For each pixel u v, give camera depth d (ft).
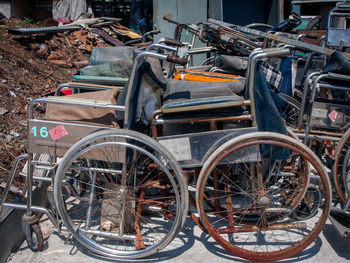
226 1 25.59
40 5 36.19
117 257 8.04
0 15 23.57
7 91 14.20
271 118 7.72
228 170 8.64
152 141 7.34
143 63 7.82
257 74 7.50
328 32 14.15
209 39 11.62
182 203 7.57
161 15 22.66
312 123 9.31
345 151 9.57
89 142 7.39
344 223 8.52
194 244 8.66
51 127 7.73
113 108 7.56
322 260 8.09
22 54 18.31
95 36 25.05
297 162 9.86
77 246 8.57
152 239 8.32
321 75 9.03
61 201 7.77
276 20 24.99
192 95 7.88
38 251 8.32
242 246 8.59
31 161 7.98
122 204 8.07
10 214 8.26
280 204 9.52
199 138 7.64
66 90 11.64
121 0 35.50
